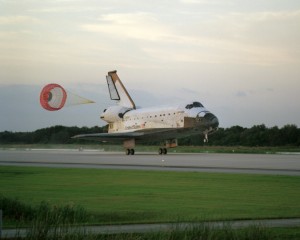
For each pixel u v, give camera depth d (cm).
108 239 1852
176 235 1883
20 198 2983
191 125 7975
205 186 3475
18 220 2366
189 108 8069
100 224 2156
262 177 3959
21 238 1864
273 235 1958
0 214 1766
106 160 6406
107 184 3631
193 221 2125
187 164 5481
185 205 2708
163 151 8531
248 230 1952
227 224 2009
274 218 2322
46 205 2431
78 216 2302
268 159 6488
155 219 2302
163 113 8362
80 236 1852
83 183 3703
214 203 2772
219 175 4128
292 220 2275
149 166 5209
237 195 3058
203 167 5025
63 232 1866
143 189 3350
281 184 3550
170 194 3114
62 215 2270
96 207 2659
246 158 6775
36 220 2000
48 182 3784
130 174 4284
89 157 7319
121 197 3006
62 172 4541
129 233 1911
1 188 3444
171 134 8250
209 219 2261
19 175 4300
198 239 1870
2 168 5038
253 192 3175
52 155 8156
